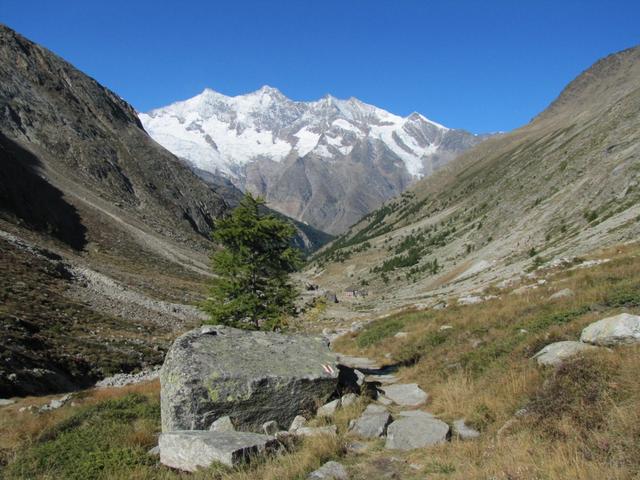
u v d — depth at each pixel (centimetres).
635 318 959
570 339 1128
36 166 9944
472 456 775
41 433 1327
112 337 3922
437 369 1419
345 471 772
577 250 5497
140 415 1377
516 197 16012
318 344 1423
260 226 2317
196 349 1191
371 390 1322
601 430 709
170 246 9969
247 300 2294
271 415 1122
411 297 10588
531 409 857
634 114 13300
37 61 14638
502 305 2053
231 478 778
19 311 3594
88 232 8406
